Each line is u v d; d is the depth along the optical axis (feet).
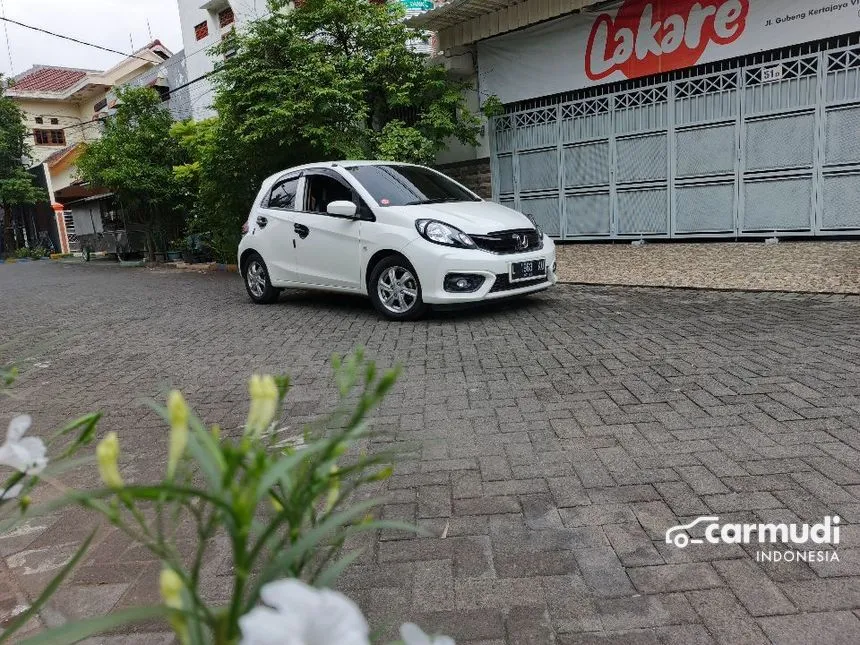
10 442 3.39
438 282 20.56
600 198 36.70
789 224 30.66
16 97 104.58
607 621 6.53
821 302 20.30
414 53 37.76
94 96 105.50
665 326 18.69
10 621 7.08
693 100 32.42
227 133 36.47
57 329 25.49
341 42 37.65
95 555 8.43
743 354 15.23
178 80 70.23
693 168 33.06
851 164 28.53
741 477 9.30
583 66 35.53
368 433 3.42
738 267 26.32
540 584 7.20
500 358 16.44
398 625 6.61
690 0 31.12
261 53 34.94
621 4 33.35
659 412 11.98
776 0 28.84
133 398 15.24
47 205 90.89
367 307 25.63
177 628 2.33
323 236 23.98
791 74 29.37
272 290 27.78
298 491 2.89
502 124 40.06
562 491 9.26
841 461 9.56
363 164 24.66
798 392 12.44
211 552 8.18
